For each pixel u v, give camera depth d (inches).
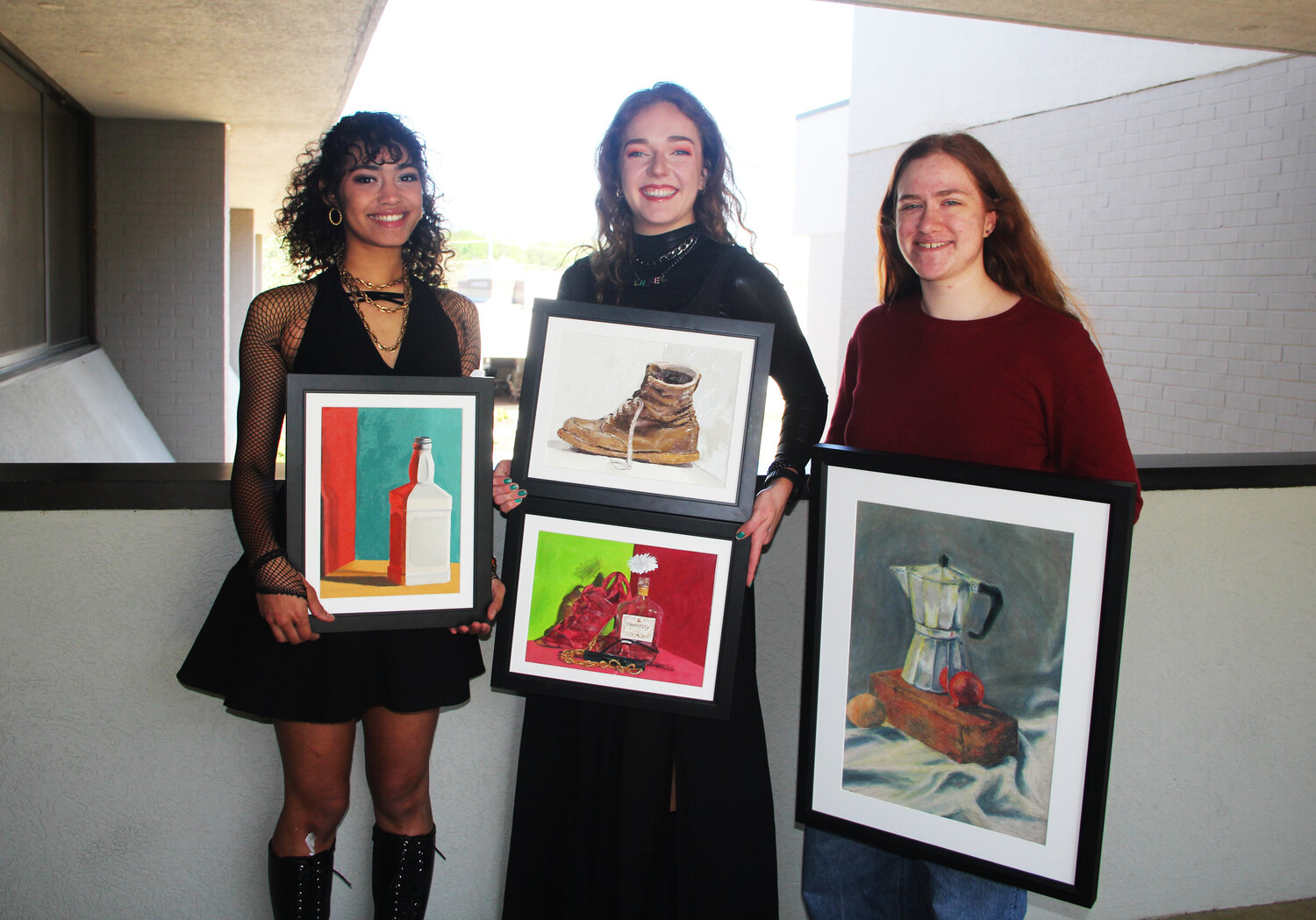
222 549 65.4
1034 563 52.0
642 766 59.2
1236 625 79.0
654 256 61.0
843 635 57.3
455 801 72.3
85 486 62.9
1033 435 53.5
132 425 257.3
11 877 65.9
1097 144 254.1
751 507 56.5
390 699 57.4
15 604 63.3
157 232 281.7
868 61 371.2
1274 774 82.3
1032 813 53.2
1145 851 81.0
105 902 67.4
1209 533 77.2
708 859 61.4
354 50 209.6
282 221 60.4
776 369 61.9
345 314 56.1
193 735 66.9
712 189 61.3
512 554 58.1
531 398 57.5
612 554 57.7
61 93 246.4
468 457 56.7
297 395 53.6
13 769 64.8
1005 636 53.1
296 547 54.2
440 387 55.8
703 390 56.8
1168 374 235.3
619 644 57.8
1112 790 79.5
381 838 62.4
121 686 65.5
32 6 178.4
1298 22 172.7
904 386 56.9
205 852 68.5
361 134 54.9
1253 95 211.0
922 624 55.2
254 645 55.6
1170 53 229.8
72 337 262.4
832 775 58.5
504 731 72.2
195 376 288.0
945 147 53.5
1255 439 213.2
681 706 57.1
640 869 60.1
